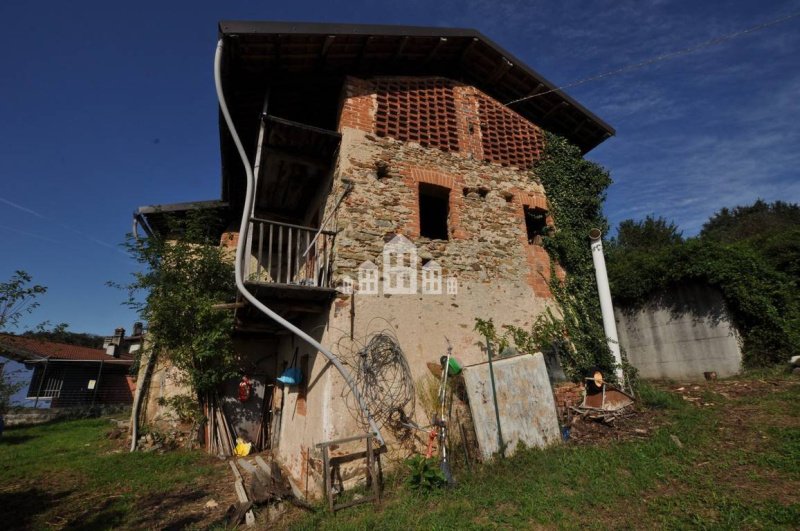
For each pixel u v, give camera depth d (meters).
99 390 21.84
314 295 6.12
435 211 10.30
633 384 7.70
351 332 5.96
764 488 4.11
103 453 9.19
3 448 10.31
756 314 8.77
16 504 5.84
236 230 11.53
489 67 8.85
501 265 7.75
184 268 9.55
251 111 7.71
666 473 4.64
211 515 5.26
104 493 6.28
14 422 16.84
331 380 5.66
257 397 9.44
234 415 9.09
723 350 9.13
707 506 3.91
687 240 10.35
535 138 9.39
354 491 5.18
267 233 10.41
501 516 4.11
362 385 5.79
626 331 11.24
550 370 7.50
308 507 4.98
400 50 7.47
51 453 9.47
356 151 6.98
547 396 6.36
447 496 4.77
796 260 9.70
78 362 21.48
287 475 6.76
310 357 6.79
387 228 6.77
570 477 4.83
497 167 8.55
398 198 7.07
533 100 9.51
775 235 10.66
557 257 8.65
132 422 9.77
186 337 8.84
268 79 7.16
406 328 6.40
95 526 4.96
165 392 9.98
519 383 6.25
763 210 28.12
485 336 7.04
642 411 6.72
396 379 6.06
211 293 9.63
